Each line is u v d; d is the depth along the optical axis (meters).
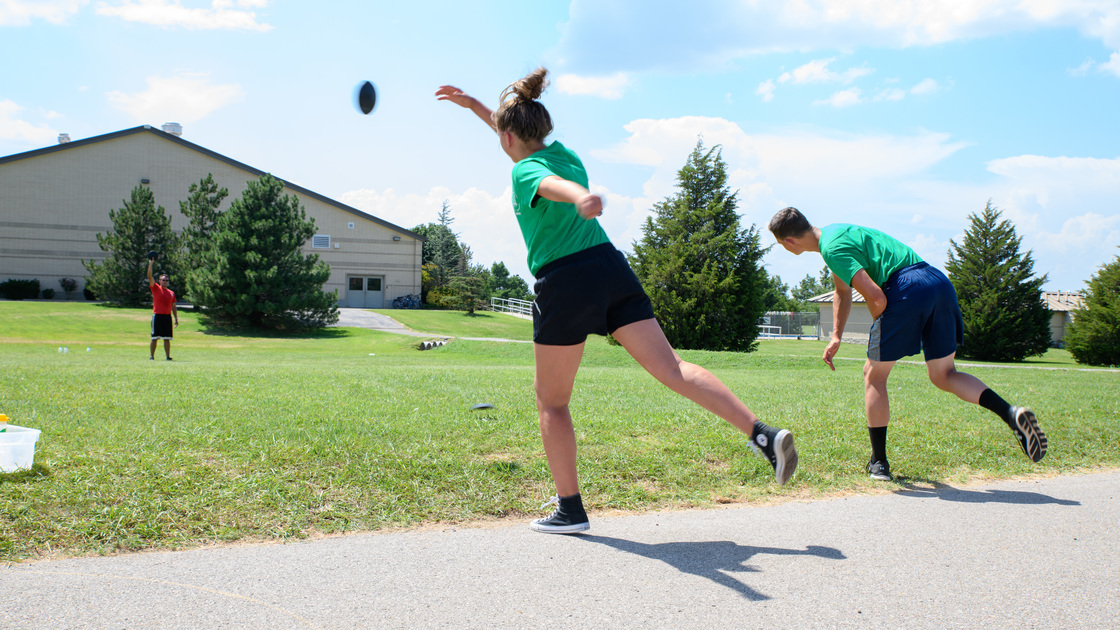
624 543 2.80
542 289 2.69
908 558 2.65
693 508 3.42
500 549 2.69
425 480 3.43
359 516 2.99
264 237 30.81
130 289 35.09
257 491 3.10
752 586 2.33
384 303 48.88
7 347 19.94
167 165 42.91
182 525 2.75
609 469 3.80
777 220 4.18
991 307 34.94
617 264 2.71
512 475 3.59
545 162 2.71
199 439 3.81
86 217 41.84
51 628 1.88
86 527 2.63
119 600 2.09
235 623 1.95
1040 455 3.51
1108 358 31.17
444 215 75.69
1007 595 2.29
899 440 4.82
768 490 3.74
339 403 5.41
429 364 15.77
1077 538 2.94
